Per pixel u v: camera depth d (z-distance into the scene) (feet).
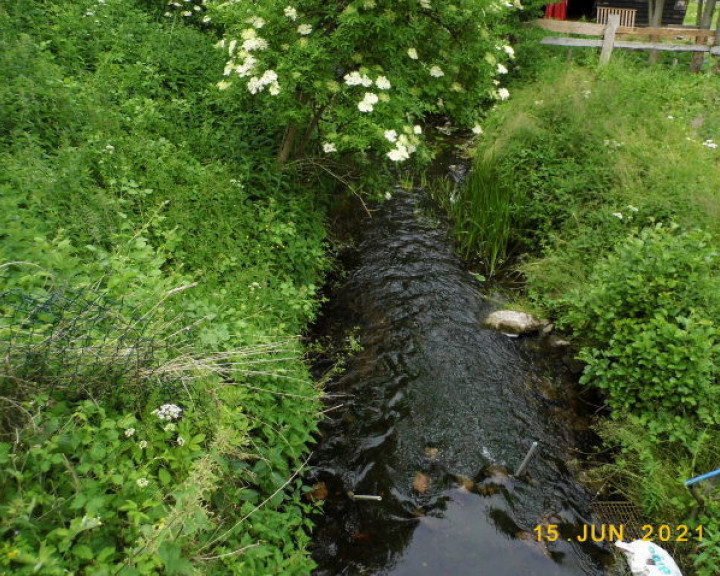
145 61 18.70
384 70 15.17
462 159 24.72
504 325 15.15
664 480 10.27
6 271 8.54
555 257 16.26
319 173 18.20
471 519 10.25
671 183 17.17
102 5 20.27
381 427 12.00
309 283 15.06
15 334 7.18
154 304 9.21
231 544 7.63
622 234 15.97
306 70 14.01
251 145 17.42
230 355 8.86
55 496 6.48
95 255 10.39
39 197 10.78
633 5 42.27
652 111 22.74
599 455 11.70
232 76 15.30
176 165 14.20
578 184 18.25
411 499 10.55
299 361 12.03
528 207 18.71
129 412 7.89
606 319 12.57
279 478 9.11
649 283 12.13
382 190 19.52
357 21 13.47
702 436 10.13
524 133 21.26
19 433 6.60
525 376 13.71
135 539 6.56
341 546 9.55
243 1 15.10
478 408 12.66
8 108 12.62
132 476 7.00
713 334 11.13
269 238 14.39
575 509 10.54
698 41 31.09
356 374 13.34
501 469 11.25
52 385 7.29
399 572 9.27
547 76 28.78
